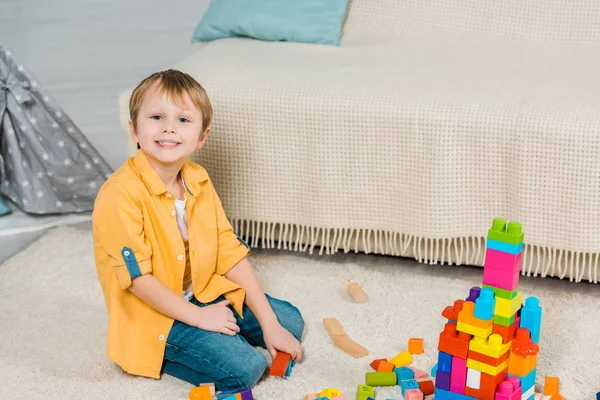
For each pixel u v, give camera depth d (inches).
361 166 73.2
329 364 62.7
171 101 60.5
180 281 62.7
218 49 83.0
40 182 87.3
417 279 75.1
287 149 74.5
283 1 87.6
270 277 75.7
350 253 80.9
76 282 75.0
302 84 74.1
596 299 71.2
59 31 150.3
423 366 62.1
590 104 68.8
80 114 114.8
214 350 59.4
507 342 52.6
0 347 64.8
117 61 136.1
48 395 58.9
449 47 85.6
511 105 69.5
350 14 91.2
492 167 69.9
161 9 162.2
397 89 72.8
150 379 61.1
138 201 60.1
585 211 68.0
